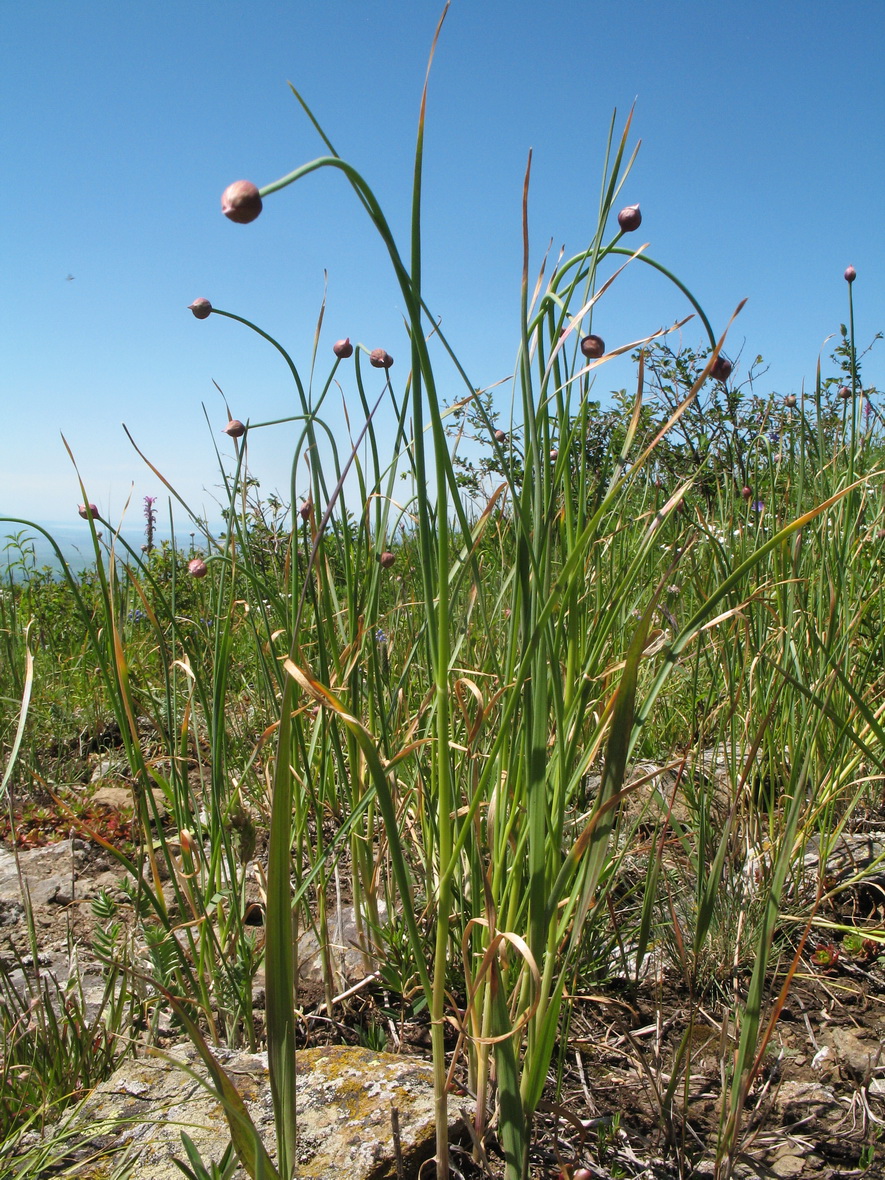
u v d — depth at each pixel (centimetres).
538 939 54
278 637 87
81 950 94
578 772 61
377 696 85
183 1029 80
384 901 96
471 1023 58
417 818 88
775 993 82
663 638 66
